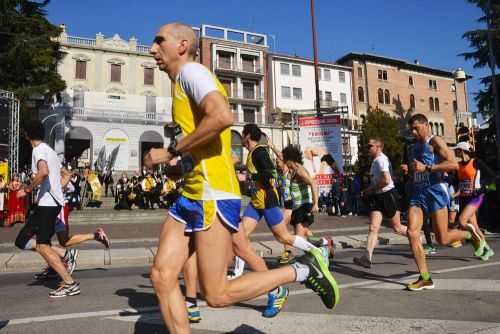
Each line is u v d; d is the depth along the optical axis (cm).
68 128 3584
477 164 687
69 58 4100
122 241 1090
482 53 2736
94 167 3575
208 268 218
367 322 346
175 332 228
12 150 1838
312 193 641
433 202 478
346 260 744
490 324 330
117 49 4284
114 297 482
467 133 1380
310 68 5212
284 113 4944
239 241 357
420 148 489
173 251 229
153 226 1480
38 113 3491
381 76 5647
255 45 4997
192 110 221
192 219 222
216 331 332
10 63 2683
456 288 468
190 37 236
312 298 444
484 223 1201
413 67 5900
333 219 1697
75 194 1627
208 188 217
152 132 3875
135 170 3753
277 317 369
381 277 562
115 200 2175
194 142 208
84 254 827
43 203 486
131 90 4331
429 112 5972
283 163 673
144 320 376
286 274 243
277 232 488
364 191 625
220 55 4881
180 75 223
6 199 1415
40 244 483
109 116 3853
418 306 396
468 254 761
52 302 461
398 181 1581
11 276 662
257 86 4997
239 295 227
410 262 700
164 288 228
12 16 2716
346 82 5416
